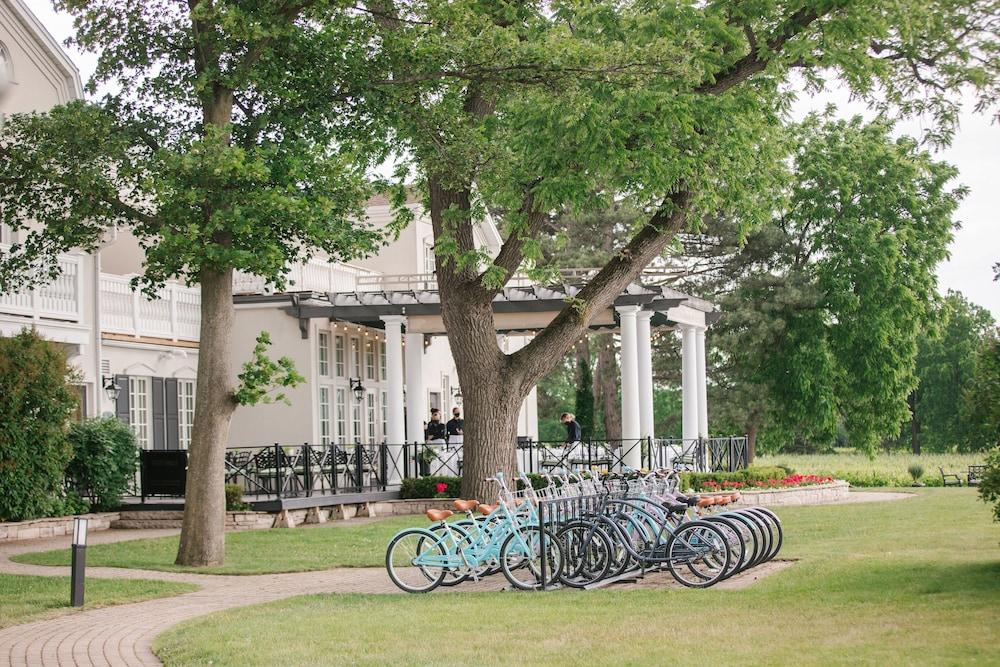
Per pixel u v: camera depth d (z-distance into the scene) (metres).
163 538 19.50
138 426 26.16
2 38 22.61
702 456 28.45
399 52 16.39
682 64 16.23
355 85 16.52
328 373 29.17
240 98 16.73
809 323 39.81
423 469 26.33
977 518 20.86
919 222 39.72
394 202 20.33
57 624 11.26
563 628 9.76
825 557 14.43
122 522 22.11
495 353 20.20
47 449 20.31
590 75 16.30
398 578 13.06
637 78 16.30
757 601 10.95
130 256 29.48
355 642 9.37
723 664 7.91
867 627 9.12
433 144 17.55
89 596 12.90
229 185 15.31
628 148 17.45
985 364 12.74
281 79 16.12
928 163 39.56
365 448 28.64
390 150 19.14
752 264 43.56
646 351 27.05
